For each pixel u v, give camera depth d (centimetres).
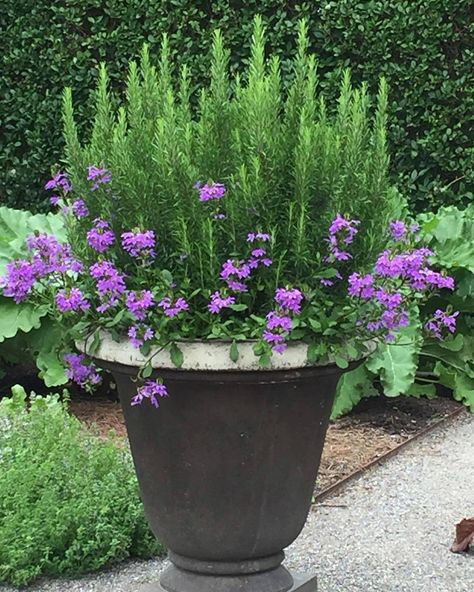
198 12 711
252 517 307
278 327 279
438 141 689
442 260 614
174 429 300
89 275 308
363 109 313
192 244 288
